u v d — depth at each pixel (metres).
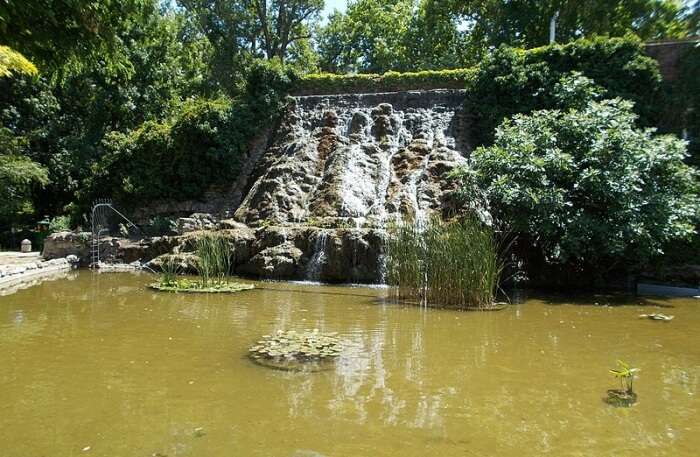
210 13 33.94
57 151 23.44
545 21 25.05
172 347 6.69
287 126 20.28
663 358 6.28
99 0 10.16
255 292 11.65
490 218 12.69
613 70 16.25
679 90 15.73
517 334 7.53
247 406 4.63
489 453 3.75
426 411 4.54
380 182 17.12
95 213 19.98
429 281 10.30
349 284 13.12
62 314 8.94
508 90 17.41
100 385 5.20
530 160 11.22
